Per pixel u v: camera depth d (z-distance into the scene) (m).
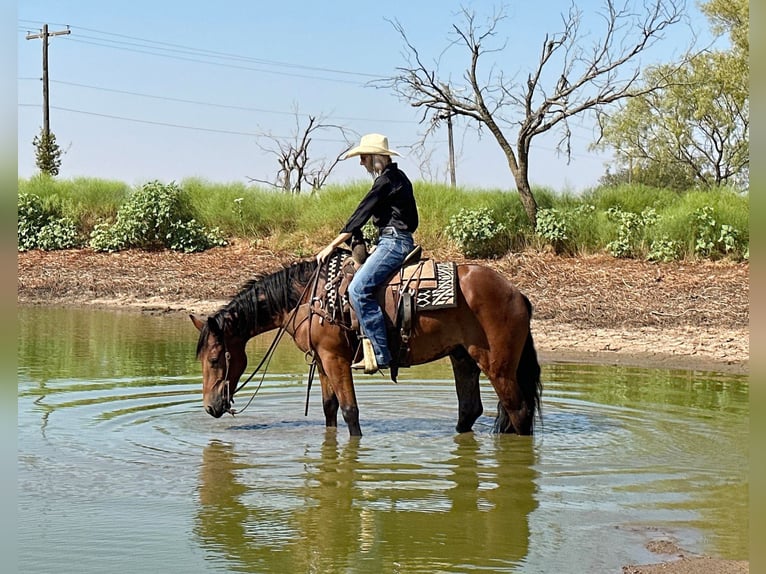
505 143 24.00
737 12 44.44
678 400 10.49
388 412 9.89
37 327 16.38
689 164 48.53
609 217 23.16
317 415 9.70
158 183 26.20
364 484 6.98
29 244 25.97
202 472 7.30
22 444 8.13
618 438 8.61
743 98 45.28
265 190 28.33
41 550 5.51
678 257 21.14
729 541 5.75
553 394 10.84
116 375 11.69
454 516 6.23
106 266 23.70
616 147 49.34
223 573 5.16
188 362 12.81
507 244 23.11
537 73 24.11
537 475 7.28
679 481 7.13
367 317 8.13
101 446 8.10
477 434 8.78
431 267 8.30
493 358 8.29
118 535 5.79
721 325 15.60
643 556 5.48
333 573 5.16
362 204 8.22
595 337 14.95
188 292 21.08
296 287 8.69
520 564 5.32
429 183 26.34
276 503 6.50
